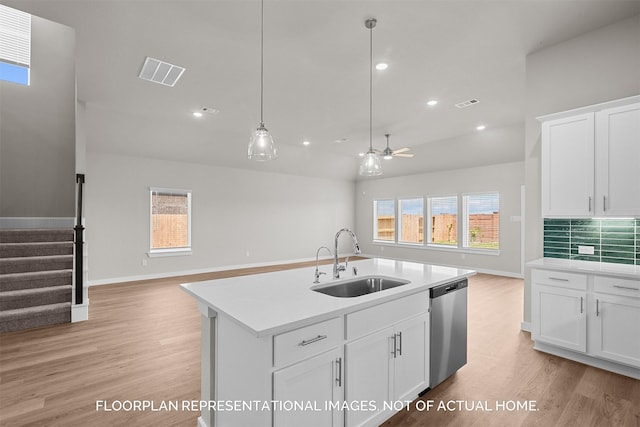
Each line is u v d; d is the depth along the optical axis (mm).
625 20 2762
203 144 6539
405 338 2098
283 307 1695
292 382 1497
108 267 6078
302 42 2984
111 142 5789
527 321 3574
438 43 3041
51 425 1993
